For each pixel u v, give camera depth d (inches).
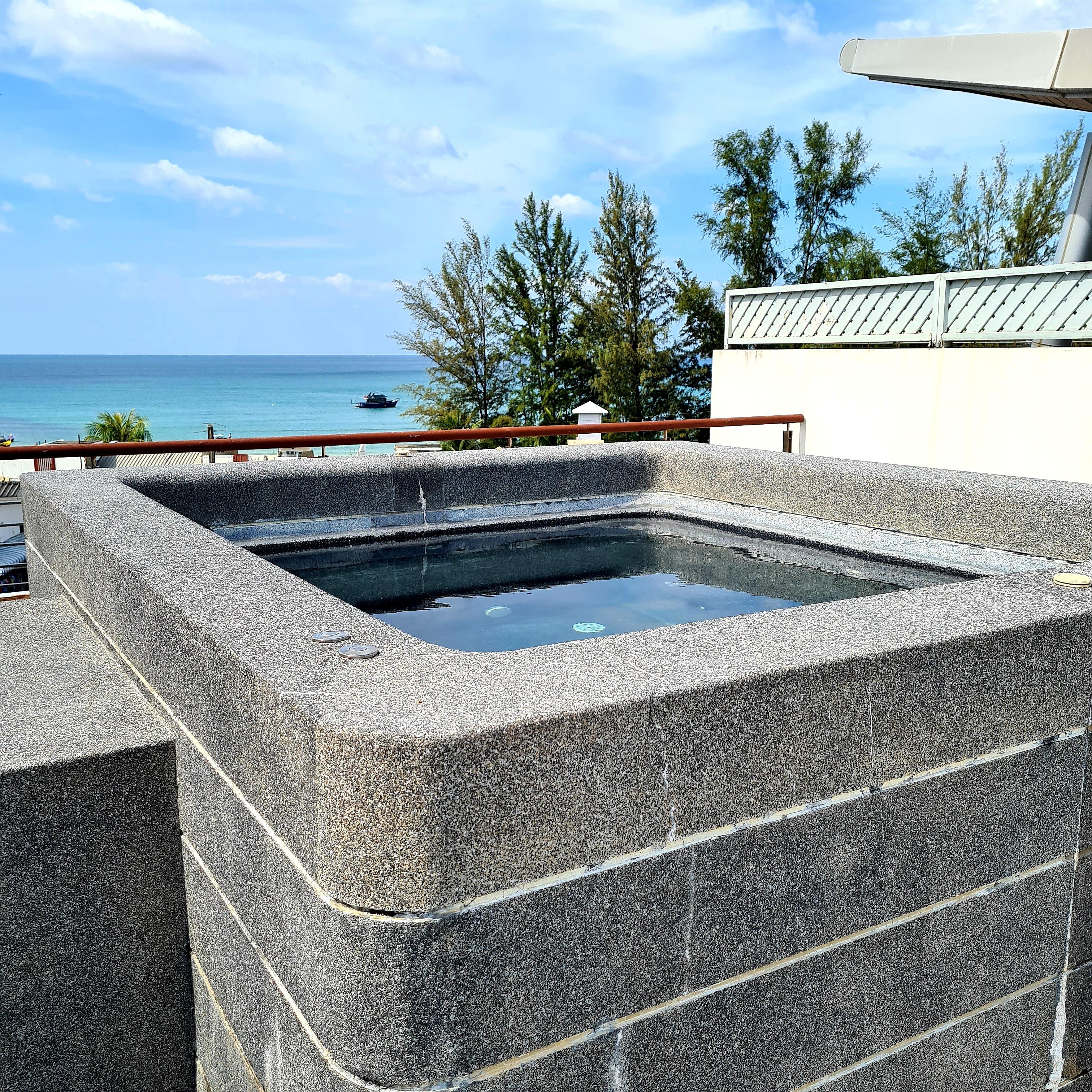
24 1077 58.9
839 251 987.9
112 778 58.5
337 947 38.5
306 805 39.8
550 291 1010.7
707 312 970.1
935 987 53.7
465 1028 38.0
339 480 131.5
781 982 47.1
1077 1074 62.8
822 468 126.4
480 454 145.9
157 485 118.7
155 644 61.9
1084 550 95.3
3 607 92.3
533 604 102.1
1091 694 57.3
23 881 56.9
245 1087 54.5
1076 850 58.7
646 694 40.6
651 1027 43.1
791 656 46.1
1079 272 173.0
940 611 55.7
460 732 35.9
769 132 975.6
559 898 39.4
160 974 62.7
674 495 153.0
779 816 45.4
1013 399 180.2
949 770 51.6
